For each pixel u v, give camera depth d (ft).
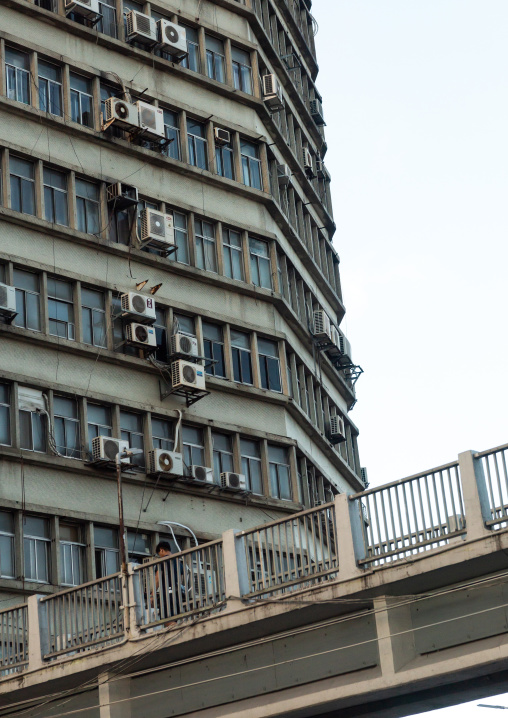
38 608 100.27
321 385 170.71
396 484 85.25
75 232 139.74
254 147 161.27
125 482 136.67
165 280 146.72
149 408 140.46
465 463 82.23
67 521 131.64
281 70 173.99
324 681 87.97
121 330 141.28
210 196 153.79
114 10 152.46
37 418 132.98
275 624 89.97
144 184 147.84
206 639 92.02
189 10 159.53
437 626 84.33
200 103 156.56
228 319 150.10
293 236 166.30
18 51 142.51
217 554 93.15
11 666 100.42
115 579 98.84
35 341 134.10
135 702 96.68
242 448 148.05
